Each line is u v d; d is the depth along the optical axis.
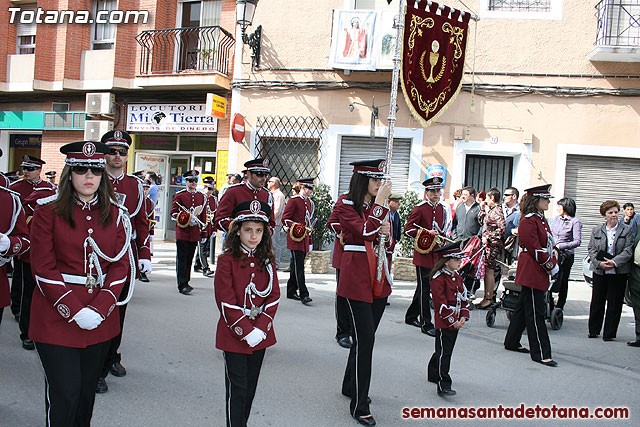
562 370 6.16
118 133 5.29
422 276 7.48
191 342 6.51
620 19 11.57
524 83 12.01
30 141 16.62
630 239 7.32
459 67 11.38
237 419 3.72
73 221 3.45
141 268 5.37
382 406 4.89
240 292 3.85
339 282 4.80
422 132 12.32
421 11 10.80
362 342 4.55
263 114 13.09
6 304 4.73
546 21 11.95
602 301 7.60
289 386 5.26
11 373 5.35
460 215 9.91
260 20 13.12
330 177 12.75
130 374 5.39
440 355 5.21
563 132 11.94
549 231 6.48
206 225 10.11
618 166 11.98
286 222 9.05
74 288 3.42
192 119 14.26
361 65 12.13
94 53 14.98
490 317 8.06
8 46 15.97
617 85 11.77
